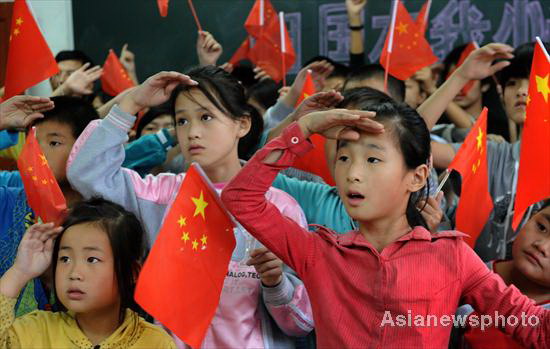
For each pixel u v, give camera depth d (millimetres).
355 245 1410
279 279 1629
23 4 2105
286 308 1646
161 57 3885
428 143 1424
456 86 2053
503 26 3414
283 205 1759
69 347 1530
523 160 1558
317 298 1411
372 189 1351
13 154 2715
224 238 1532
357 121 1334
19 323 1543
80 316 1575
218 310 1676
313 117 1373
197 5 3832
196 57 3850
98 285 1540
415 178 1418
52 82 3332
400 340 1345
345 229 1902
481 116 1817
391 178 1357
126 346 1552
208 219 1511
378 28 3580
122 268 1576
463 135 2957
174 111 1783
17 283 1532
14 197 1966
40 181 1742
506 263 1786
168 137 2496
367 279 1376
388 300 1349
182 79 1684
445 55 3498
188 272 1464
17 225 1938
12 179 2232
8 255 1920
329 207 1947
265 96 3018
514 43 3404
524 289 1733
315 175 2236
